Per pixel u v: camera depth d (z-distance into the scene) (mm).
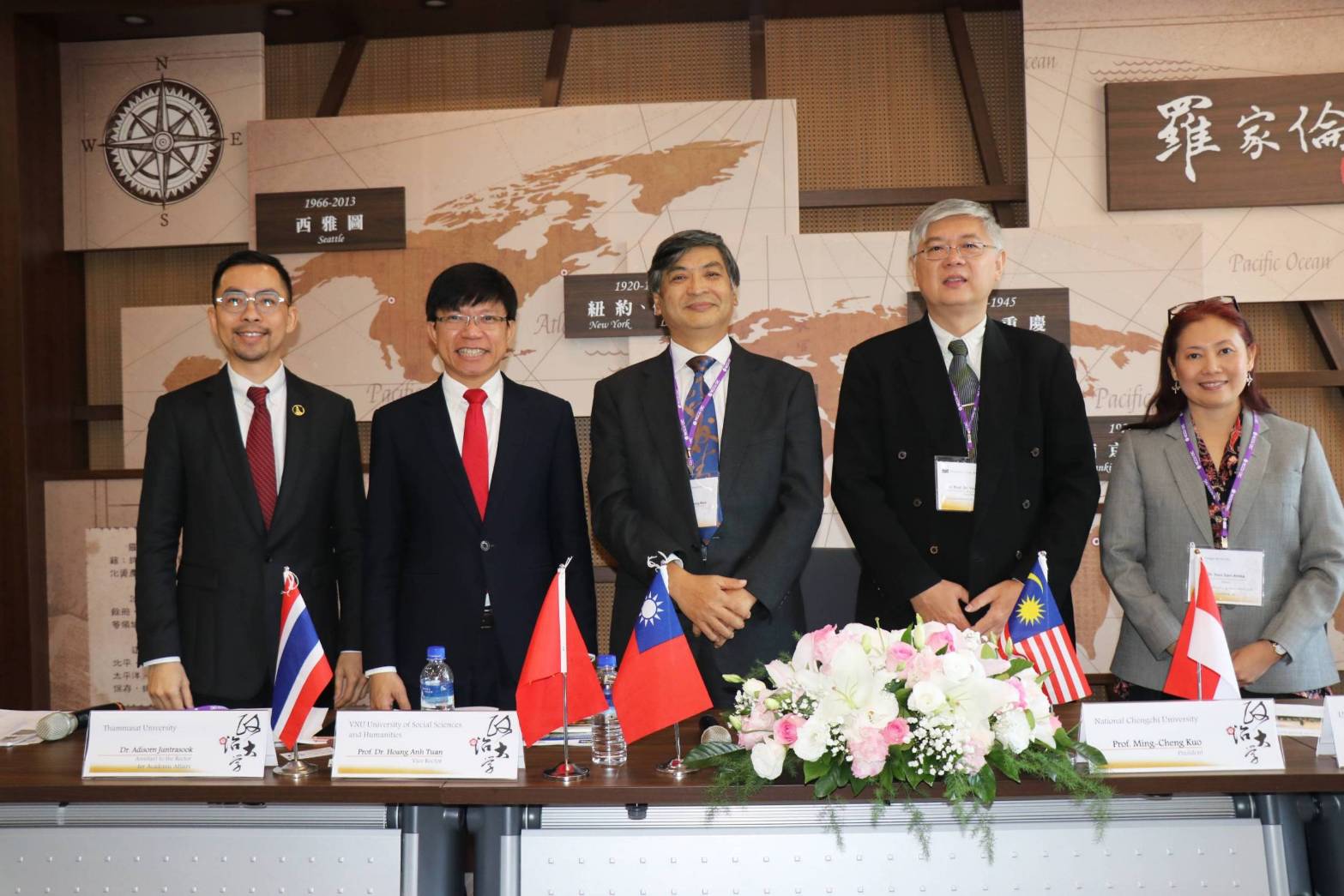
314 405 2797
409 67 4723
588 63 4680
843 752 1728
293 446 2729
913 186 4578
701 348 2750
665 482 2619
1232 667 2064
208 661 2607
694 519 2568
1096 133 4277
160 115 4574
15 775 1955
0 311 4434
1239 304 4348
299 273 4441
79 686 4410
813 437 2670
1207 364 2621
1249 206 4199
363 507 2832
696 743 2152
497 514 2699
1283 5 4227
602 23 4656
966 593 2500
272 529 2666
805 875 1805
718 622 2383
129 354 4488
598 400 2812
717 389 2717
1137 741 1848
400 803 1857
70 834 1864
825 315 4270
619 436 2721
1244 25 4238
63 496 4457
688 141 4344
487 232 4387
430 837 1860
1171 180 4211
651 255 4336
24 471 4414
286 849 1834
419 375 4379
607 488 2670
